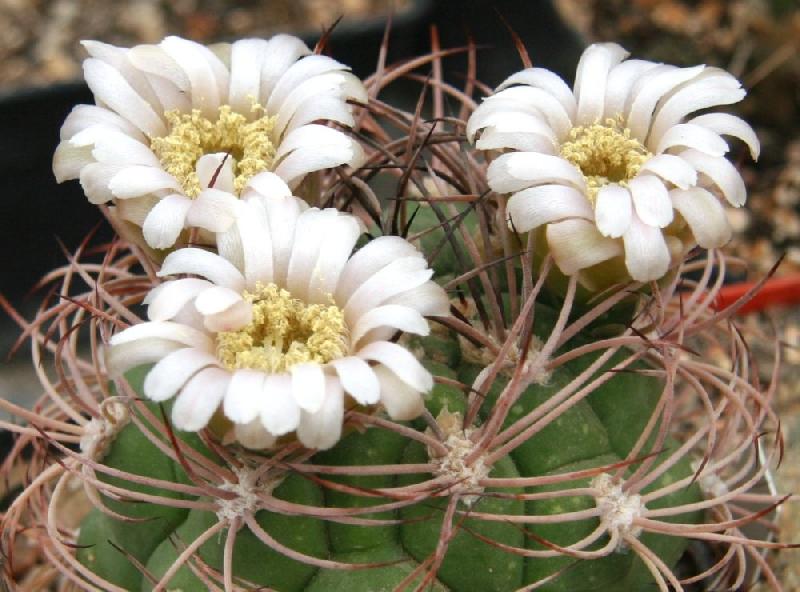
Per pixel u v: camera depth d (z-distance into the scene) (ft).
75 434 0.74
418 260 0.58
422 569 0.62
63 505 0.96
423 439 0.61
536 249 0.65
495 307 0.67
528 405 0.66
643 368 0.71
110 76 0.64
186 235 0.63
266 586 0.64
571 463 0.66
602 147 0.65
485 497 0.63
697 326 0.74
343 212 0.66
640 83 0.67
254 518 0.63
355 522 0.61
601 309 0.64
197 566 0.65
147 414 0.65
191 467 0.64
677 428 0.95
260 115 0.67
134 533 0.70
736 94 0.64
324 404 0.54
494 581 0.64
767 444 1.03
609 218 0.59
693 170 0.60
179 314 0.58
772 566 0.90
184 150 0.64
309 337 0.59
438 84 0.81
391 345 0.55
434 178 0.74
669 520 0.70
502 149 0.67
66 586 0.78
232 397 0.53
